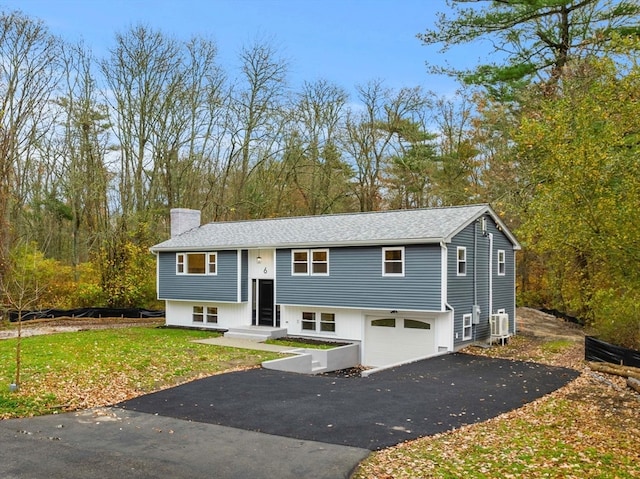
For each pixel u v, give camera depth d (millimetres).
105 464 8031
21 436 9414
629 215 10094
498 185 30328
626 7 21641
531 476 7586
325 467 7973
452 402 12359
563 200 11227
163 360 16891
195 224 31484
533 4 22859
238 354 18875
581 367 17141
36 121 32688
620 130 11406
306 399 12469
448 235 19969
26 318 29250
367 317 22750
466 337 21891
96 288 32562
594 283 18375
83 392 12492
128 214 33969
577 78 20938
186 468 7902
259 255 26016
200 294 27500
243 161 40656
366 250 21984
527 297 37938
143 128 36469
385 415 11094
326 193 42938
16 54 31234
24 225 38094
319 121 42969
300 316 24453
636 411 11586
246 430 9953
